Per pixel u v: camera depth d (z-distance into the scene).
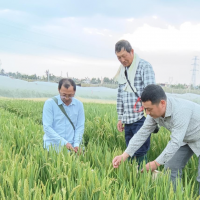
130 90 5.03
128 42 4.91
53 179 3.28
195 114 3.40
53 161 3.76
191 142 3.66
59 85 4.35
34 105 16.00
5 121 7.59
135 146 3.74
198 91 31.88
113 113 9.51
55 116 4.68
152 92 3.04
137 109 5.04
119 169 3.49
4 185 3.12
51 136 4.56
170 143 3.33
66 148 4.13
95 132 6.71
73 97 4.82
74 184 3.19
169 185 3.26
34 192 2.99
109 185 3.12
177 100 3.37
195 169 4.27
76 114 4.80
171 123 3.34
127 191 3.13
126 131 5.33
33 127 6.38
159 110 3.13
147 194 3.08
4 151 3.90
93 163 3.92
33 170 3.41
